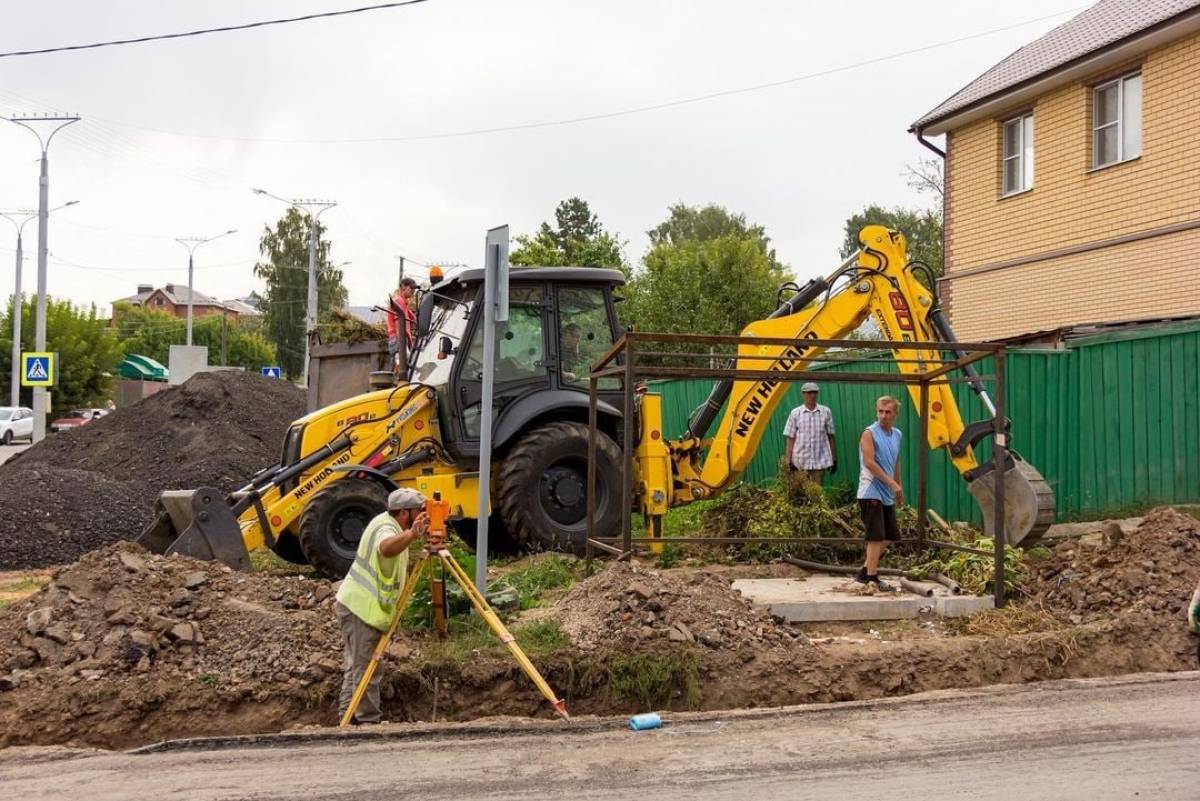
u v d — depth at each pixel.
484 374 7.63
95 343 49.06
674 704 7.06
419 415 10.33
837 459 13.99
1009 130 17.72
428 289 11.37
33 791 5.10
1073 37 17.11
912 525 10.96
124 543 7.78
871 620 8.49
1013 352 11.70
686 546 11.03
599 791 5.08
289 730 6.10
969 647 7.59
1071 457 11.80
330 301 72.19
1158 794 4.98
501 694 6.92
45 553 11.86
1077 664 7.64
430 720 6.77
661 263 30.64
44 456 18.03
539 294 10.80
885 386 13.07
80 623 7.05
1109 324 13.77
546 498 10.38
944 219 19.16
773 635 7.58
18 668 6.71
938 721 6.20
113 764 5.50
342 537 9.55
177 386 19.16
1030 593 8.96
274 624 7.15
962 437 9.56
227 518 8.95
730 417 10.80
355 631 6.36
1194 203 13.93
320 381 15.22
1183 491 12.03
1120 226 15.18
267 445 17.45
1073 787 5.08
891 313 10.09
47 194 31.08
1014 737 5.87
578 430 10.50
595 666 7.05
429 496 10.02
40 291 30.86
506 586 8.44
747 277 29.78
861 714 6.36
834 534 10.73
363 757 5.60
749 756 5.60
